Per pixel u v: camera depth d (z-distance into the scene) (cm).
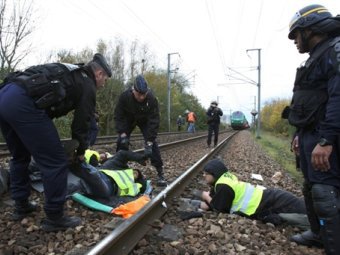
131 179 571
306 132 352
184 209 527
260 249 400
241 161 1288
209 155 1227
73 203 505
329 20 334
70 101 416
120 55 3647
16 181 435
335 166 336
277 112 4669
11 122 389
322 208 335
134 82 664
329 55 322
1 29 1870
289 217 485
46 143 396
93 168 500
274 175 943
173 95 5725
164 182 710
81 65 440
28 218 441
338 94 311
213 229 445
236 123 5512
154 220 450
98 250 304
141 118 686
